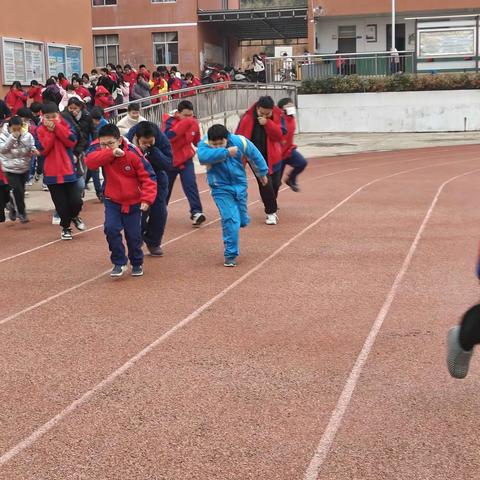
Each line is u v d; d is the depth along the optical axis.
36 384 4.66
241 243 8.91
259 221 10.39
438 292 6.61
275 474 3.49
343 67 28.81
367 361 4.94
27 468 3.59
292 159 11.14
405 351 5.11
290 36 43.62
